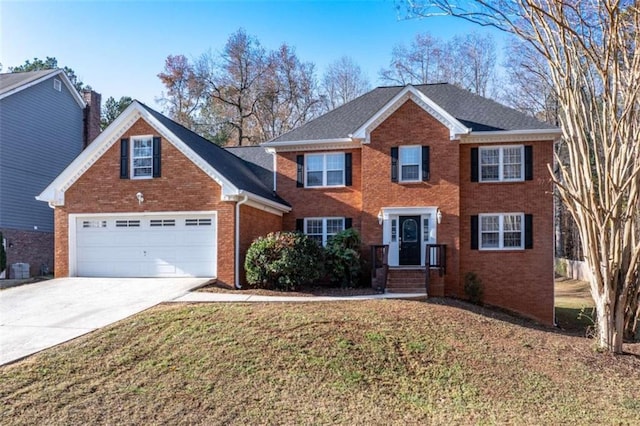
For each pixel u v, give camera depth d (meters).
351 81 44.91
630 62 10.16
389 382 8.55
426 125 18.16
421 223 18.30
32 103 25.17
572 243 38.06
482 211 18.33
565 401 8.19
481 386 8.61
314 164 20.02
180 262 16.86
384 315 11.78
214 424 6.91
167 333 10.18
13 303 13.45
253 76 43.50
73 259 17.52
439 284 16.92
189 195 16.78
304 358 9.11
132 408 7.25
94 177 17.50
